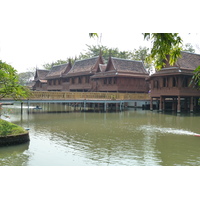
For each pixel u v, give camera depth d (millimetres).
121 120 21500
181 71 27344
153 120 21594
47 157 9805
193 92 28984
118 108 35438
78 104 40031
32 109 32469
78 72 44656
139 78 39375
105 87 39281
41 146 11531
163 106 31031
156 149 11172
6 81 12906
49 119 21641
